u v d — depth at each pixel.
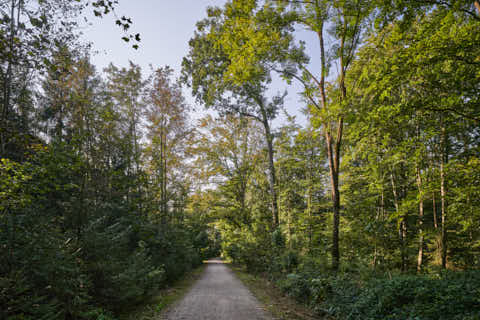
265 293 11.02
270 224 21.30
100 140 9.98
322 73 10.55
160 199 16.28
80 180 7.34
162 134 17.88
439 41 6.24
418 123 8.80
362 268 9.59
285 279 11.84
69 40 7.39
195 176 24.66
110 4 4.39
